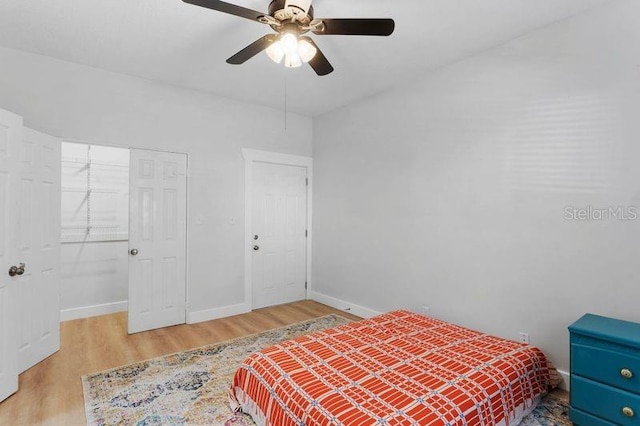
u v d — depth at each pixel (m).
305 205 4.81
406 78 3.40
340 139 4.36
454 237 3.05
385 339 2.34
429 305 3.27
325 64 2.33
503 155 2.69
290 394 1.68
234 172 4.08
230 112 4.04
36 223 2.71
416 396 1.61
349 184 4.22
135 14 2.33
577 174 2.29
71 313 3.82
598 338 1.81
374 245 3.87
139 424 1.92
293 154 4.62
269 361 2.00
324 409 1.52
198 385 2.37
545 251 2.45
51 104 2.98
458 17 2.33
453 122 3.06
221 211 3.97
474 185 2.89
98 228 4.08
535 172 2.50
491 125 2.77
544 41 2.45
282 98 4.04
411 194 3.45
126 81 3.36
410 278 3.46
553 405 2.13
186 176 3.75
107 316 3.96
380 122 3.81
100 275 4.04
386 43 2.69
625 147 2.09
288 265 4.66
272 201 4.50
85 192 4.01
